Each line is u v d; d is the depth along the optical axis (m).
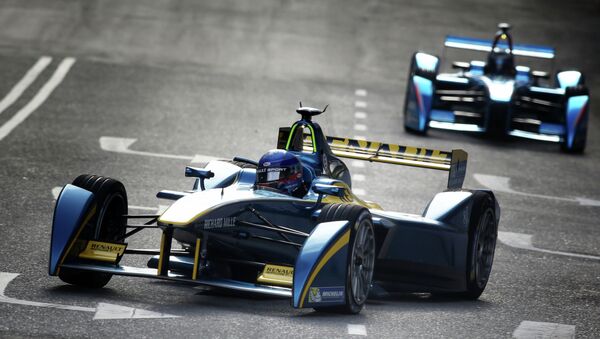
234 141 64.44
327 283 29.66
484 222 36.84
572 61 111.50
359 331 28.97
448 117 73.00
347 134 69.38
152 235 40.94
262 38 104.31
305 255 29.41
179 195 33.47
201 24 108.69
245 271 33.97
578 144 71.25
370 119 75.56
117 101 73.88
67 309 29.08
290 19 115.19
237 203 31.20
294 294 29.03
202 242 30.91
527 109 76.44
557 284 39.28
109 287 32.81
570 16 133.38
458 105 75.94
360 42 107.06
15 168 52.59
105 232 32.66
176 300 31.48
